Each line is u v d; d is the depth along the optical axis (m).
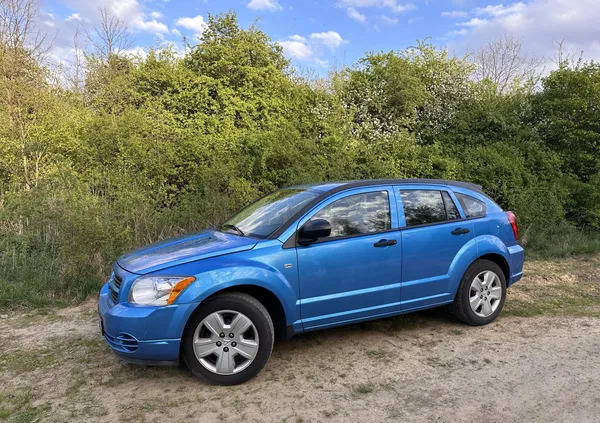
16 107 9.68
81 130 9.37
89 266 6.66
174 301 3.62
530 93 14.36
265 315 3.84
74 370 4.13
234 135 10.45
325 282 4.16
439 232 4.79
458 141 12.90
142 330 3.58
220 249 3.94
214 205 8.21
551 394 3.52
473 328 5.03
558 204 10.27
